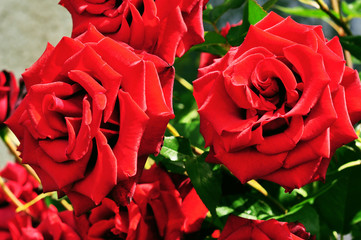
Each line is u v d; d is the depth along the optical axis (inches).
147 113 22.3
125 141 22.0
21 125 23.3
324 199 27.6
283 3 56.9
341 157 27.0
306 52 22.5
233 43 28.0
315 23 56.5
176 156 26.2
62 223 28.4
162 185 26.5
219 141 23.2
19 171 32.4
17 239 30.5
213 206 25.7
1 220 31.0
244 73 23.1
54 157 22.3
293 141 22.4
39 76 23.3
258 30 23.2
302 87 22.8
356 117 23.1
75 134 22.2
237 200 27.2
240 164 22.9
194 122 29.8
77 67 22.4
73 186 22.7
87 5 24.2
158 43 23.8
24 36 55.7
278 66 22.8
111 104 21.9
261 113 23.3
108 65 22.0
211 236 27.7
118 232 26.5
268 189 27.3
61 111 22.2
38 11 55.8
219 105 23.1
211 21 30.3
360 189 27.2
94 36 23.0
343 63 22.6
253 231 24.7
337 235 28.7
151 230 26.4
